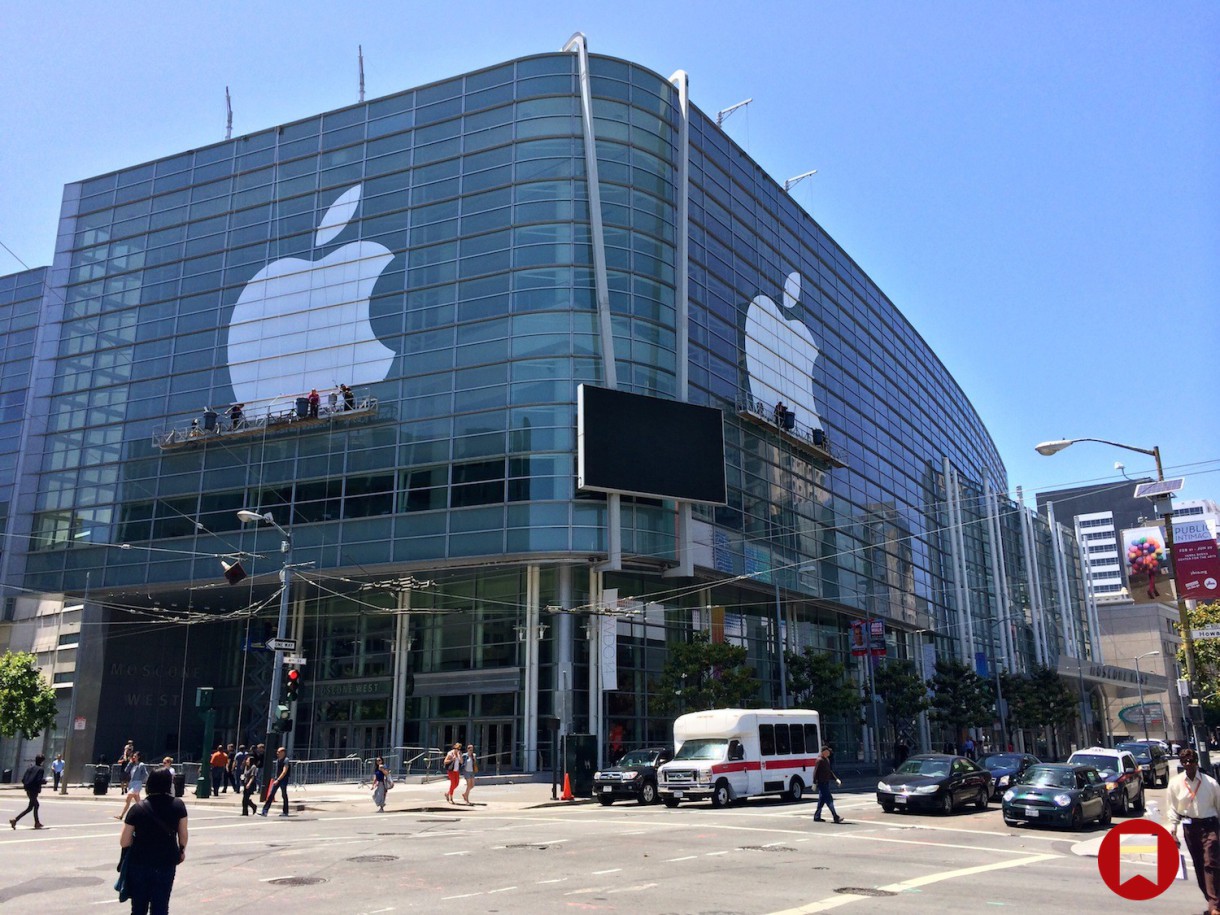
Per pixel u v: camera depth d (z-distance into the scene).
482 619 43.06
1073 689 93.56
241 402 48.34
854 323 68.25
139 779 23.86
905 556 68.94
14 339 57.88
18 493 52.09
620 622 42.62
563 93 46.84
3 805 29.73
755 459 50.81
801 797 29.45
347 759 38.62
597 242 44.03
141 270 53.59
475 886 12.26
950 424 89.31
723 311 50.84
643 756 29.56
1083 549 114.50
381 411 45.28
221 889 11.99
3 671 42.22
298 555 44.69
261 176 52.25
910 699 53.75
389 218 48.22
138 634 50.00
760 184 58.06
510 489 41.56
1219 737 83.88
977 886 12.32
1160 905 11.02
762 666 49.62
